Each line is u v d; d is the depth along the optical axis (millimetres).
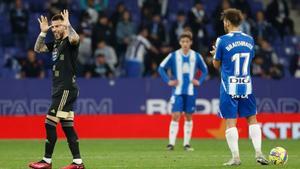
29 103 78125
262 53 84812
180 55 58125
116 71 83688
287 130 74250
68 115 36719
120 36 85375
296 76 88500
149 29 84938
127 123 74688
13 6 90062
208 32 91000
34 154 51656
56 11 83938
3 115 77500
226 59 38594
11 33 88562
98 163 42219
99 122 74500
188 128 57250
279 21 92688
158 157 47344
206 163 41594
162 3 94188
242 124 73688
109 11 94938
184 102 57656
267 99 81188
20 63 85312
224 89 38656
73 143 36812
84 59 82625
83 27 83625
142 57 83688
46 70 84562
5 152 54000
